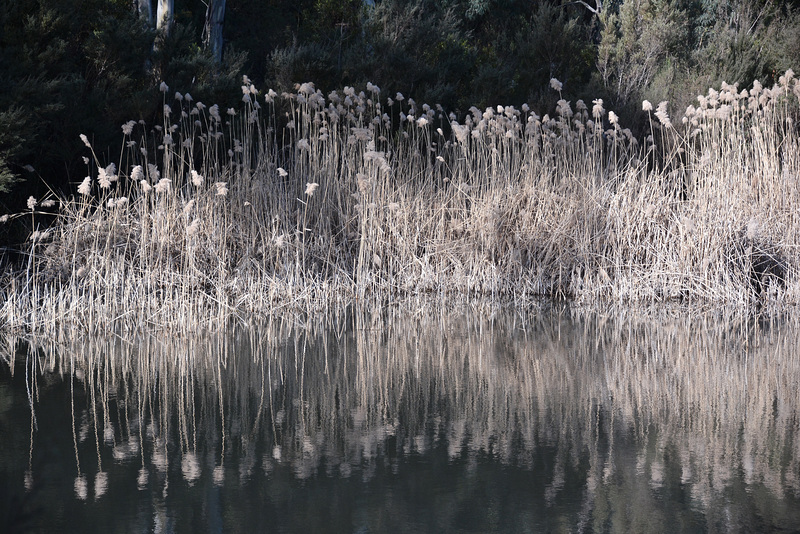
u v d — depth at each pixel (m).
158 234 12.12
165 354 9.11
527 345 9.61
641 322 10.99
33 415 6.94
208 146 14.20
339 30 22.34
